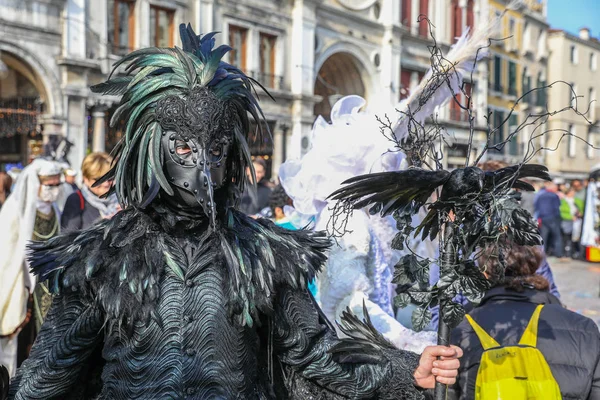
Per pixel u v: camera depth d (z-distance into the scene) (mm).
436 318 2428
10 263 4051
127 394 1376
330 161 2549
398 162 2531
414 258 1578
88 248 1428
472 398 2096
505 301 2209
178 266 1416
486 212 1475
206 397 1363
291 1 19438
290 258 1506
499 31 2359
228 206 1505
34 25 13461
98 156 4402
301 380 1600
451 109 20250
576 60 35875
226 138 1424
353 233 2371
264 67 19094
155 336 1375
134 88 1433
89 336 1436
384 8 22609
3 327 4047
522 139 27906
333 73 22875
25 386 1419
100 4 14586
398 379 1553
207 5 17031
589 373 2035
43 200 4266
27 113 14023
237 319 1409
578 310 7742
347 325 1682
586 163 35062
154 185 1403
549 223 12797
